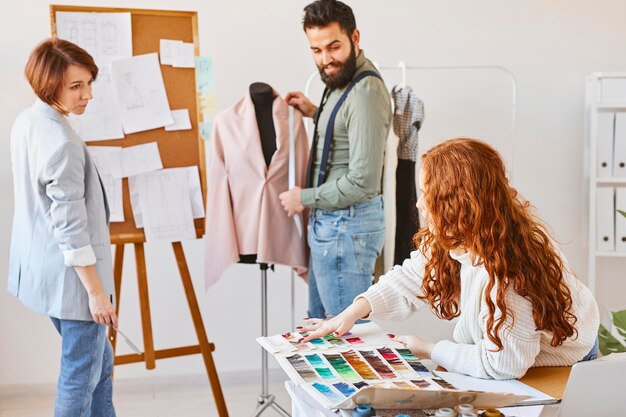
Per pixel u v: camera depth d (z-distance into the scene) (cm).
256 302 384
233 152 302
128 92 300
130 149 301
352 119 277
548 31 393
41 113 237
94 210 245
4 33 343
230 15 365
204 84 310
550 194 402
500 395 142
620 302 405
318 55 280
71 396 244
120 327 370
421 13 382
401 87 326
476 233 163
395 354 174
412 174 328
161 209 305
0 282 358
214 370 316
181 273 312
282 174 305
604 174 375
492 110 393
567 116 399
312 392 151
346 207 285
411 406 149
